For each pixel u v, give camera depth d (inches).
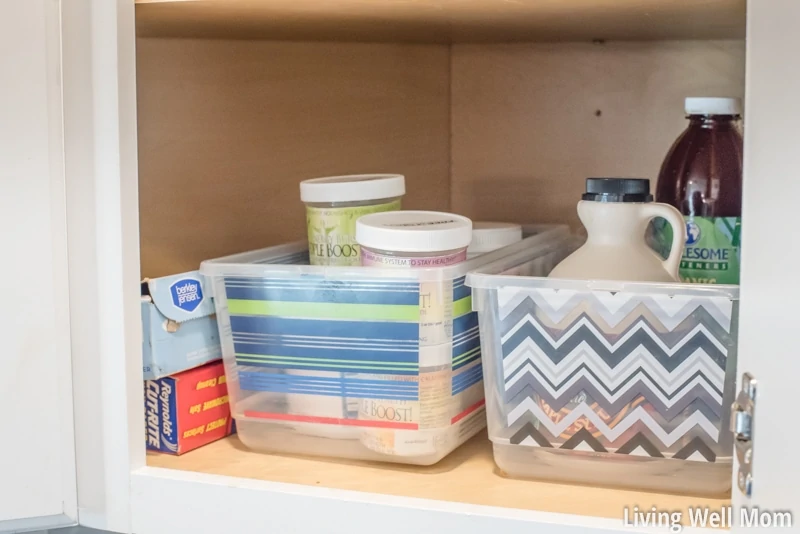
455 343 26.0
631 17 27.7
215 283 27.4
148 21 27.2
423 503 22.8
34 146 23.3
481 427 29.0
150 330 26.2
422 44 40.9
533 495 23.8
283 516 23.5
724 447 23.3
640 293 23.3
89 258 24.1
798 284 17.2
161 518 24.5
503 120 41.2
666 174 29.7
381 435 25.7
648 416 23.8
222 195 33.4
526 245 31.7
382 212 27.8
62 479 24.3
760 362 18.6
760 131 18.4
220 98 33.0
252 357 27.1
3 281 23.2
